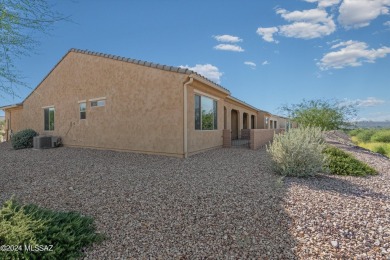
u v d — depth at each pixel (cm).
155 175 715
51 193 548
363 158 1116
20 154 1274
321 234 364
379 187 635
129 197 517
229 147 1441
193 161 959
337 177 737
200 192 545
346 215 429
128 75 1190
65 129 1516
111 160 995
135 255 316
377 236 361
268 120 3022
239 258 311
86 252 322
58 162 967
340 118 2056
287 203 478
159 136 1105
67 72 1491
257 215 425
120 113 1223
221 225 392
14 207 353
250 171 770
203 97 1245
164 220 410
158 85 1102
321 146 761
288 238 354
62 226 336
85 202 491
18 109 1994
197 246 337
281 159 733
